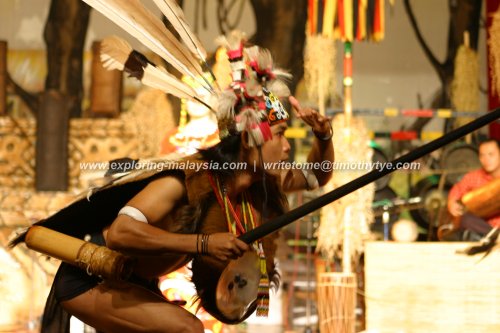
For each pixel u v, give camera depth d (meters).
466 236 6.12
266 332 6.75
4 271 6.94
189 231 3.01
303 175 3.42
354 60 8.98
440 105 8.88
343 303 5.43
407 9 8.98
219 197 3.01
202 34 9.05
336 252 6.28
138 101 7.95
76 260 2.99
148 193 2.93
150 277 3.18
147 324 3.02
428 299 5.16
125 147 7.92
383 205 6.77
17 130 8.09
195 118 6.47
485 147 6.43
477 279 5.14
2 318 6.87
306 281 7.14
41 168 7.75
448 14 8.98
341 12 6.40
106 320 3.07
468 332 5.13
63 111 7.83
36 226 3.12
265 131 2.96
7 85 8.80
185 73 3.12
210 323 5.45
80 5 8.88
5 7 8.90
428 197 7.38
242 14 9.03
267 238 3.23
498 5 8.73
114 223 2.90
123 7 3.07
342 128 6.00
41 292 6.92
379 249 5.23
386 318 5.19
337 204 5.82
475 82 8.63
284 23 8.96
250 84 3.01
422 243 5.21
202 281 3.17
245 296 3.14
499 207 6.04
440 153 8.17
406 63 8.95
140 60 3.13
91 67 8.64
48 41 8.87
